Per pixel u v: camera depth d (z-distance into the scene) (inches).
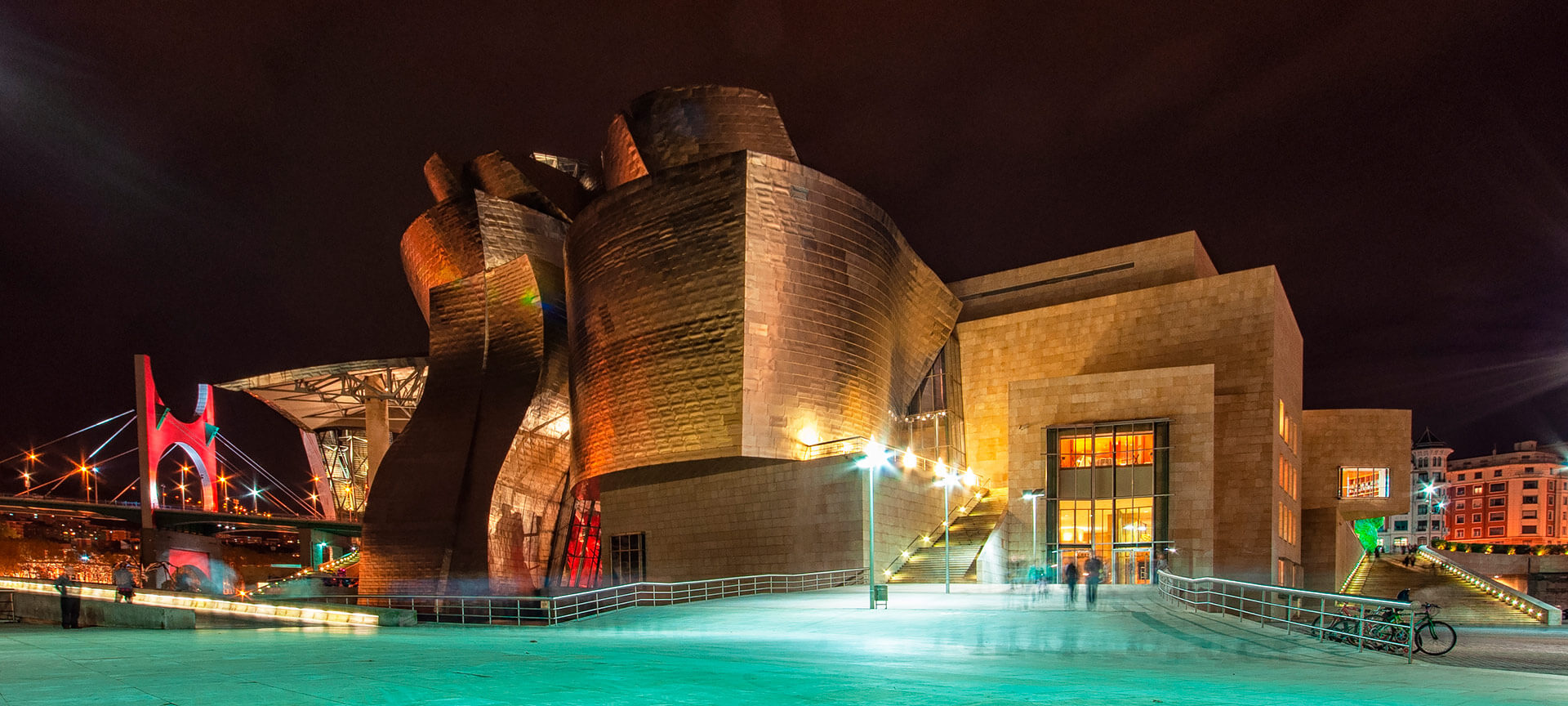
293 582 3390.7
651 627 876.0
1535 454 5157.5
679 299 1616.6
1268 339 1749.5
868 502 1557.6
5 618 975.6
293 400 3489.2
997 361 2058.3
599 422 1777.8
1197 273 2003.0
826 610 987.9
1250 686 338.0
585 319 1806.1
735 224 1557.6
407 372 3120.1
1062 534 1651.1
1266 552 1652.3
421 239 2293.3
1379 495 2241.6
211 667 393.7
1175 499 1581.0
